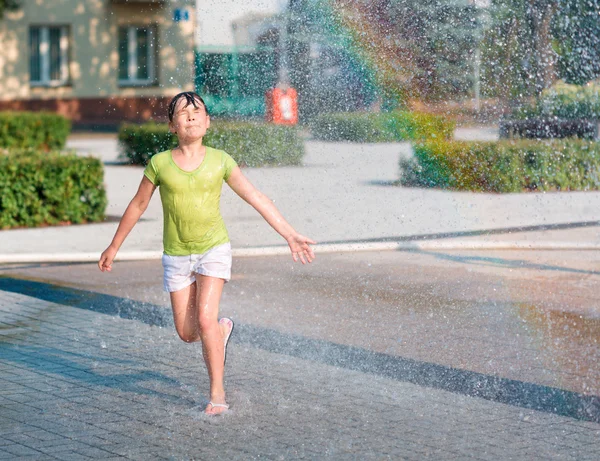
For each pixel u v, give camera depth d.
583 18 13.30
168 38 34.09
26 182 12.16
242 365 5.88
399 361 5.98
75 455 4.28
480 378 5.59
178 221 4.88
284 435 4.56
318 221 12.11
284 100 15.67
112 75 35.09
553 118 15.14
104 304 7.73
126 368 5.81
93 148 25.14
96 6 34.62
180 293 5.02
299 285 8.49
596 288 8.27
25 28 33.84
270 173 16.12
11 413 4.91
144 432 4.61
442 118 15.85
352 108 16.28
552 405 5.05
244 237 11.21
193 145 4.89
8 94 33.81
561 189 15.28
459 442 4.46
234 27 15.40
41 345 6.37
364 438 4.52
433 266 9.36
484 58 14.48
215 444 4.43
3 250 10.28
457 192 15.14
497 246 10.43
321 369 5.79
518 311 7.39
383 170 16.44
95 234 11.58
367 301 7.78
